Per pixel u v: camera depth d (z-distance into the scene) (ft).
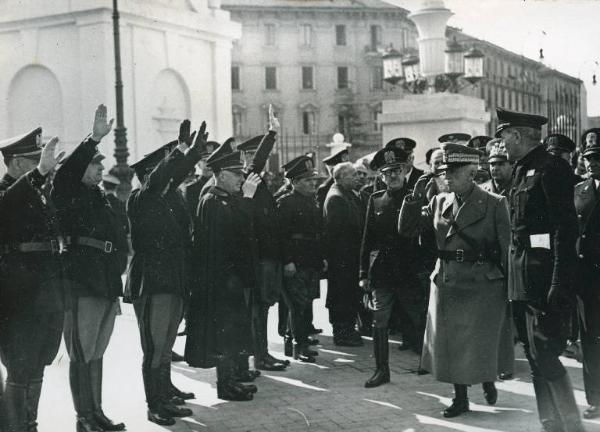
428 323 19.29
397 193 22.12
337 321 28.07
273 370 23.85
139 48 75.77
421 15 40.42
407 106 38.68
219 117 85.76
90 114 73.10
